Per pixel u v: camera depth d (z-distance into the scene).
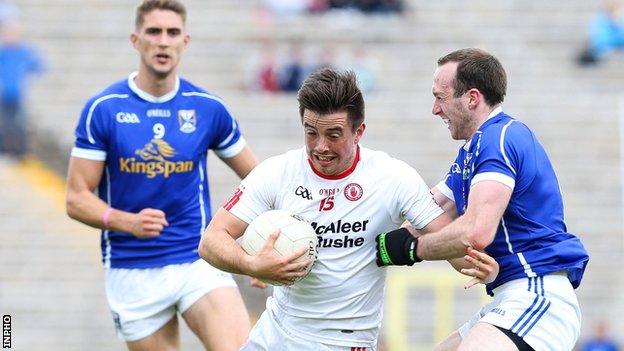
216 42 85.56
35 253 69.00
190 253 28.98
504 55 85.69
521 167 22.52
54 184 74.00
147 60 28.53
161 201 28.91
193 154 29.08
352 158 22.58
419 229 23.09
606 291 67.00
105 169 29.06
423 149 75.50
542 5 89.56
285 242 21.91
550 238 22.72
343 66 79.81
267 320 23.97
